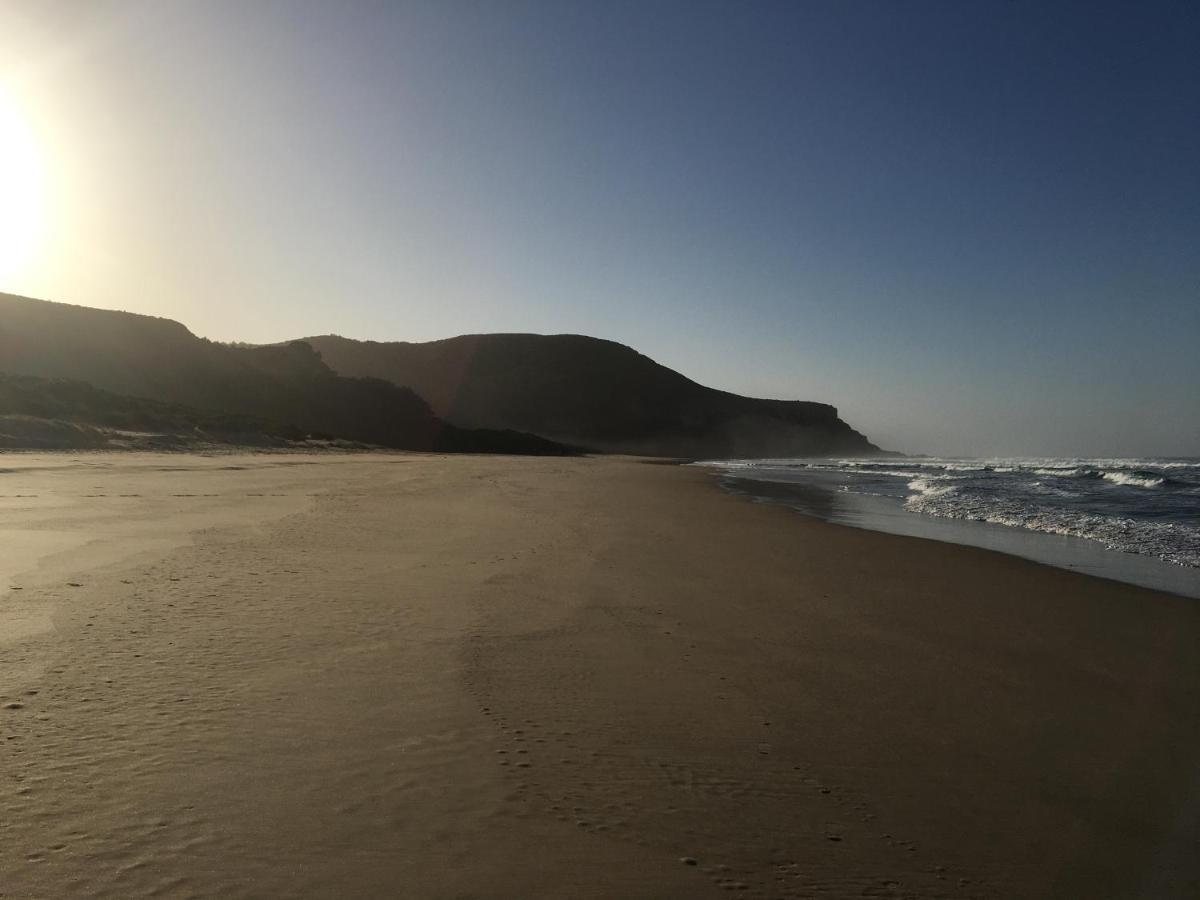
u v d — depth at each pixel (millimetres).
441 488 24734
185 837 3342
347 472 32094
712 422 166125
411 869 3223
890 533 16734
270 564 9539
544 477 35781
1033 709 5801
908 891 3375
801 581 10594
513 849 3443
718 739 4930
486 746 4531
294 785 3889
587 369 162500
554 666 6180
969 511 21875
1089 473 41656
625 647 6879
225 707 4848
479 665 6023
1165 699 6113
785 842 3717
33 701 4754
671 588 9641
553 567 10555
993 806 4234
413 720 4836
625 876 3305
